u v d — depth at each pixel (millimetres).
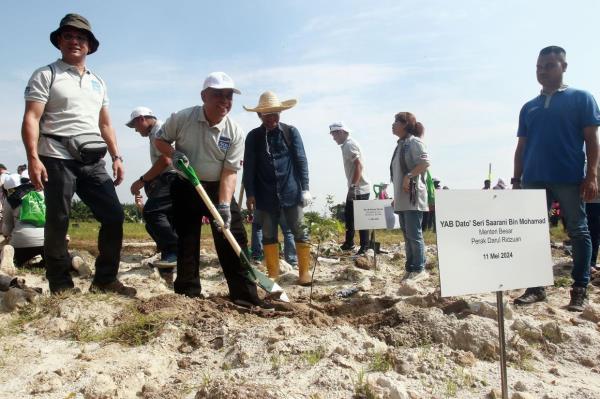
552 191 4895
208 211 4785
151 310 4168
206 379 2943
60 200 4625
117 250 4973
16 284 4992
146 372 3092
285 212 6352
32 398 2785
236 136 4715
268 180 6207
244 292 4695
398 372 3002
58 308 4199
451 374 2957
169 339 3666
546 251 2795
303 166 6336
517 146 5344
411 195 6102
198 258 4891
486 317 3924
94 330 3912
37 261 7262
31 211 6703
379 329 3705
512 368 3172
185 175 4465
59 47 4832
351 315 4621
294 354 3223
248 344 3416
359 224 7402
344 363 3014
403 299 4684
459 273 2561
